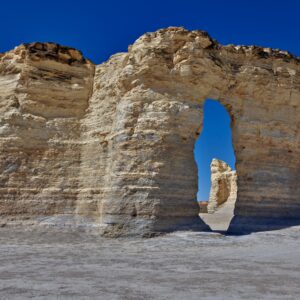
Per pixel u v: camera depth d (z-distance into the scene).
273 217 24.41
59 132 24.20
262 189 24.53
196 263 12.52
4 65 25.77
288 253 15.14
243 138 24.42
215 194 49.22
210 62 22.97
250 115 24.84
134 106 21.44
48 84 24.72
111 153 22.12
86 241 19.25
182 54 22.22
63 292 8.28
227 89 24.17
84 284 9.10
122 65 23.28
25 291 8.37
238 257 14.01
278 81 25.75
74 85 25.02
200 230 20.58
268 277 10.02
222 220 38.34
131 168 20.56
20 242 18.91
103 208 21.17
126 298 7.75
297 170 26.25
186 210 20.77
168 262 12.74
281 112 25.97
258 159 24.80
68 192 23.28
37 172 23.55
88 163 23.42
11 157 23.66
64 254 14.87
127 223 19.73
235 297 7.86
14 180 23.33
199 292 8.29
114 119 22.73
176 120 21.42
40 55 24.92
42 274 10.42
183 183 21.02
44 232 21.34
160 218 19.81
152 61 21.72
